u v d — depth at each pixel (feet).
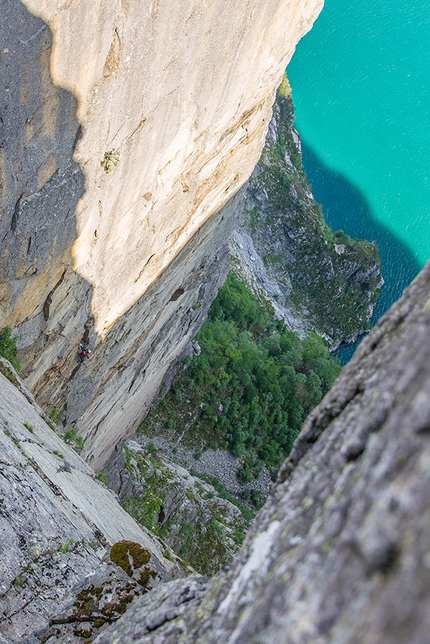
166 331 118.01
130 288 79.10
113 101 49.98
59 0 37.63
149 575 22.90
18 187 45.55
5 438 36.83
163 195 72.38
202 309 146.41
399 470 8.79
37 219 49.73
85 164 51.62
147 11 47.01
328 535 9.58
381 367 12.39
